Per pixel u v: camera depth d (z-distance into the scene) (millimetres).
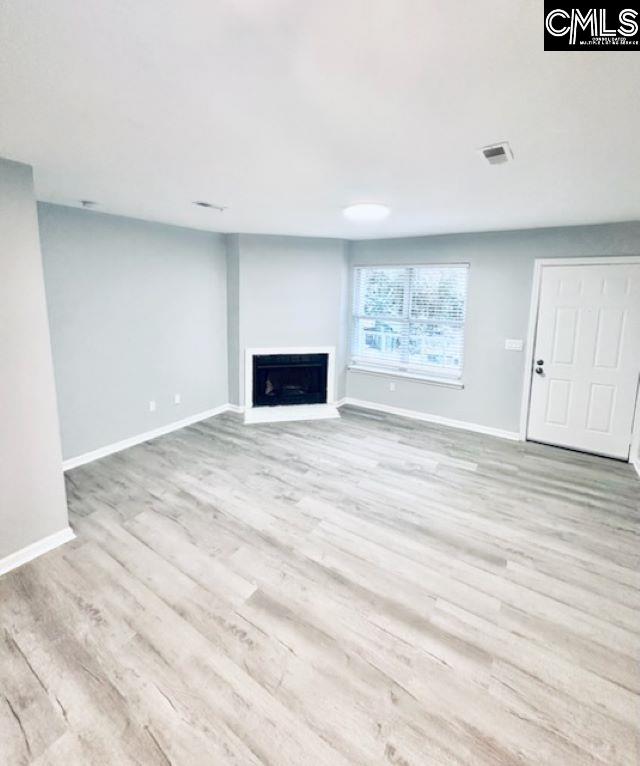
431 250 4773
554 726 1552
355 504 3113
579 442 4191
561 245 4012
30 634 1915
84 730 1514
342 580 2305
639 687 1706
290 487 3363
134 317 4051
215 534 2703
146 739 1487
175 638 1908
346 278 5402
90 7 995
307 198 2938
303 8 990
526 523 2891
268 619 2027
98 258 3658
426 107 1514
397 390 5348
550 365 4238
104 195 2934
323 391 5527
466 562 2471
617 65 1211
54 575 2303
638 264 3695
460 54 1174
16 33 1097
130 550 2527
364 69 1268
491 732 1529
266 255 4984
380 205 3109
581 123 1621
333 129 1728
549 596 2207
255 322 5109
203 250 4715
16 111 1587
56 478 2520
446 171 2256
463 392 4824
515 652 1867
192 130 1755
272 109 1553
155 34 1107
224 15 1024
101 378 3824
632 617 2070
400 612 2086
